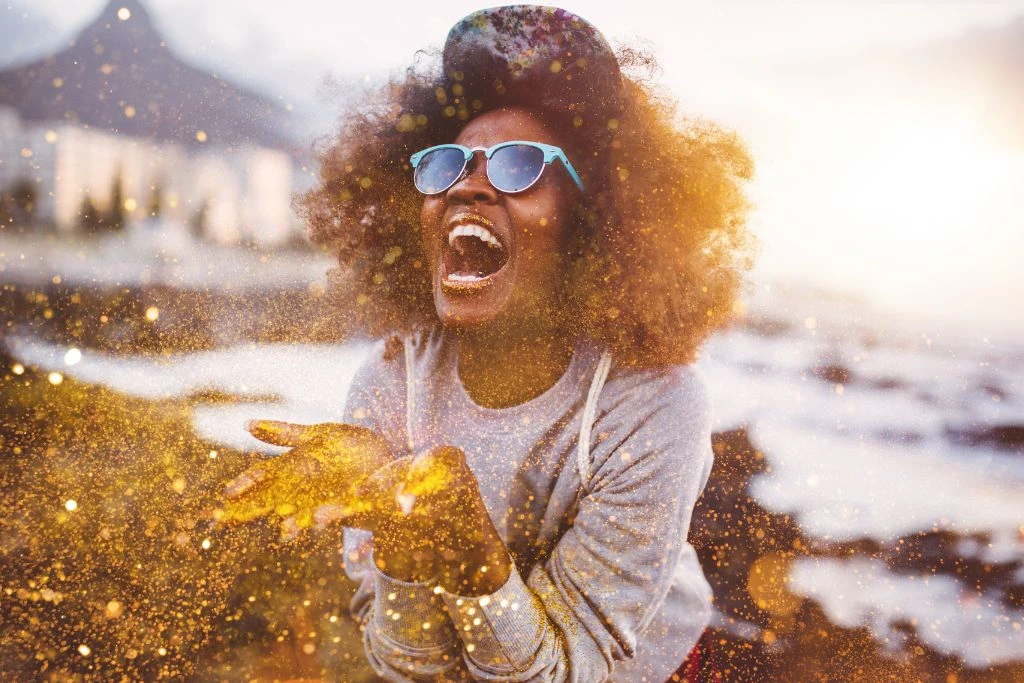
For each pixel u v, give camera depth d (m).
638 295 1.24
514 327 1.25
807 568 2.32
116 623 1.74
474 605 1.06
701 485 1.35
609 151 1.30
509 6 1.27
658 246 1.26
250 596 1.81
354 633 1.71
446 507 1.02
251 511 1.02
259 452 2.60
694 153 1.37
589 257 1.25
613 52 1.33
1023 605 2.22
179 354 3.77
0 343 3.88
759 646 1.91
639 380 1.24
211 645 1.66
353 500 1.01
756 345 5.12
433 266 1.26
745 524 2.58
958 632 2.06
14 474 2.34
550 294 1.24
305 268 5.36
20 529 2.07
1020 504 2.90
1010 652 1.98
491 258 1.23
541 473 1.25
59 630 1.71
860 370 4.79
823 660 1.88
